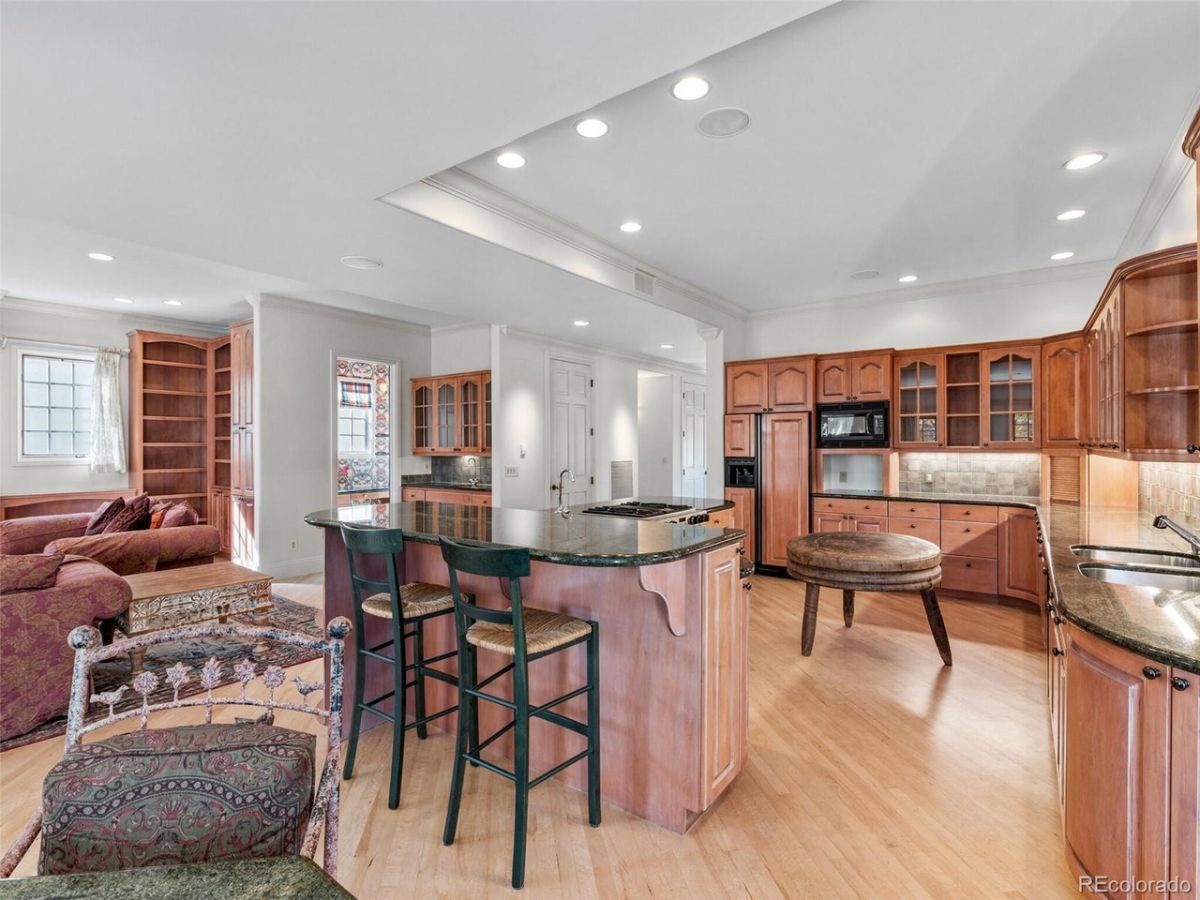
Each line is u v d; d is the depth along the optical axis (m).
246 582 3.69
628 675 2.19
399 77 1.89
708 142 2.74
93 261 4.61
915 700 3.08
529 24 1.65
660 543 2.05
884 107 2.46
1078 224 3.83
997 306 5.12
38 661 2.81
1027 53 2.12
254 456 5.75
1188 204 2.83
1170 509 3.27
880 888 1.79
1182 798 1.35
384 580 2.96
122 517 4.93
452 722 2.78
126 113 2.08
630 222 3.79
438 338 7.34
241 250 3.53
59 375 6.20
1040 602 3.77
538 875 1.85
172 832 1.05
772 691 3.20
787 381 5.75
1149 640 1.44
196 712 2.98
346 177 2.58
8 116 2.09
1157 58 2.14
